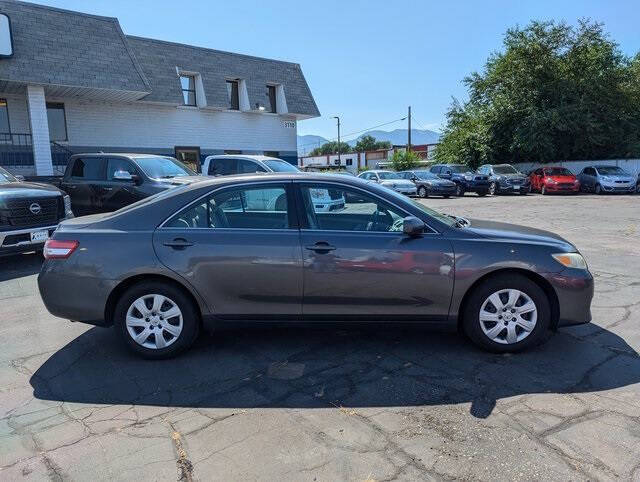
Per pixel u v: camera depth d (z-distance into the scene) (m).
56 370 4.03
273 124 26.12
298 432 3.05
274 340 4.57
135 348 4.16
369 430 3.05
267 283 4.05
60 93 18.53
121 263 4.05
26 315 5.55
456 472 2.63
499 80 30.62
